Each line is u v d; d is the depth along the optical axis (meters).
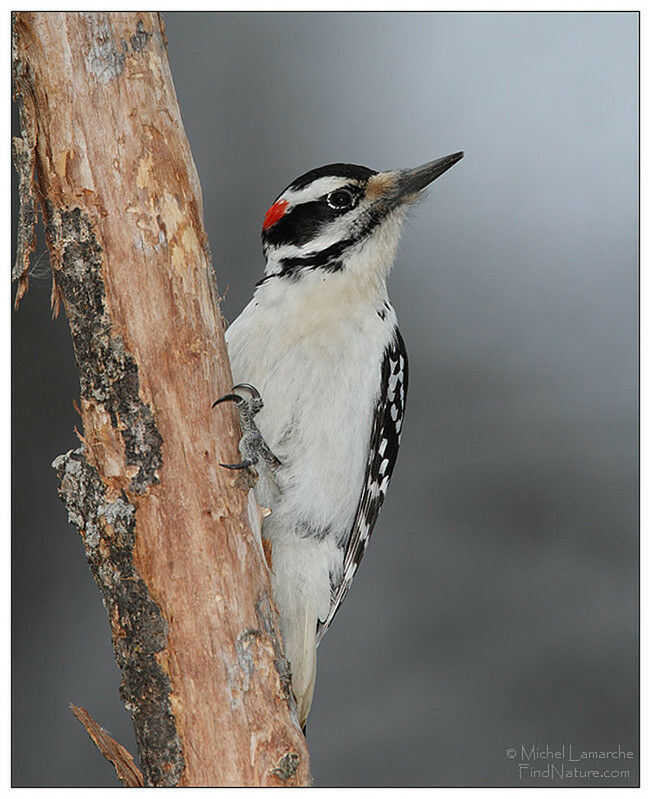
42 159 5.85
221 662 5.77
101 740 6.54
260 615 5.92
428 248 12.34
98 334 5.83
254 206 11.95
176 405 5.84
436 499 11.64
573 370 12.02
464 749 10.64
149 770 5.81
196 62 12.18
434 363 12.05
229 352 7.64
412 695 10.91
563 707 10.79
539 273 12.31
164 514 5.80
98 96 5.79
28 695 10.66
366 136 12.35
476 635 11.15
